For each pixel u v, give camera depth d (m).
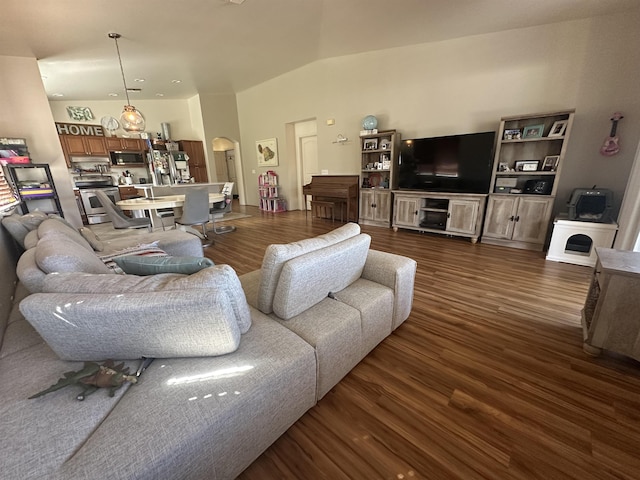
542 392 1.41
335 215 5.88
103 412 0.85
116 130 7.07
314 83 5.71
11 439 0.75
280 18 3.56
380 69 4.77
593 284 1.84
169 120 7.74
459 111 4.13
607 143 3.17
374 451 1.14
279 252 1.30
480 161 3.86
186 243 2.73
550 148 3.56
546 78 3.45
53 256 1.18
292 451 1.15
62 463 0.70
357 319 1.48
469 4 3.08
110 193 6.24
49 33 3.20
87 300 0.90
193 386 0.94
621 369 1.56
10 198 2.92
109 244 2.59
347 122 5.39
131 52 4.11
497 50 3.70
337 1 3.20
